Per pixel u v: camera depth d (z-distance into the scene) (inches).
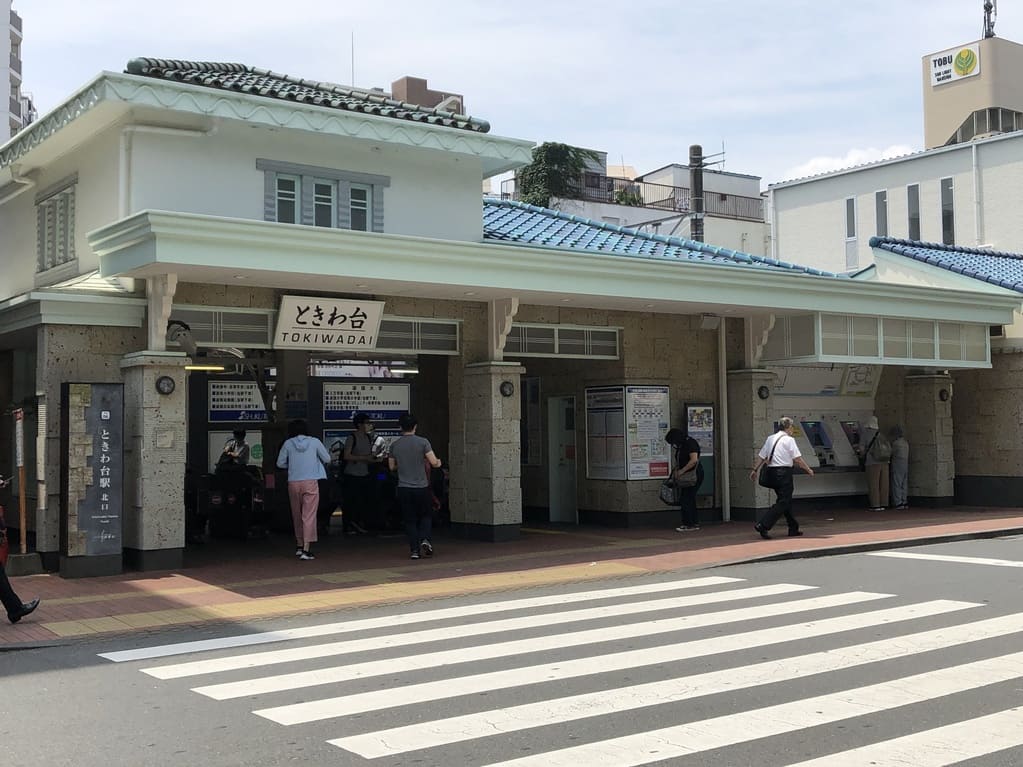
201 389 764.6
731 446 756.0
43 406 522.9
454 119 656.4
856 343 740.7
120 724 257.0
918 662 312.7
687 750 228.4
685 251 766.5
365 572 519.2
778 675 297.7
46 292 507.8
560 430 772.6
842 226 1537.9
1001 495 864.9
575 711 261.7
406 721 254.8
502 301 629.9
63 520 500.4
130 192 540.7
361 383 789.2
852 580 484.4
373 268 526.9
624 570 519.8
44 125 587.5
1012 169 1341.0
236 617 408.5
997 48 1616.6
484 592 466.3
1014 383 856.9
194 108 535.2
